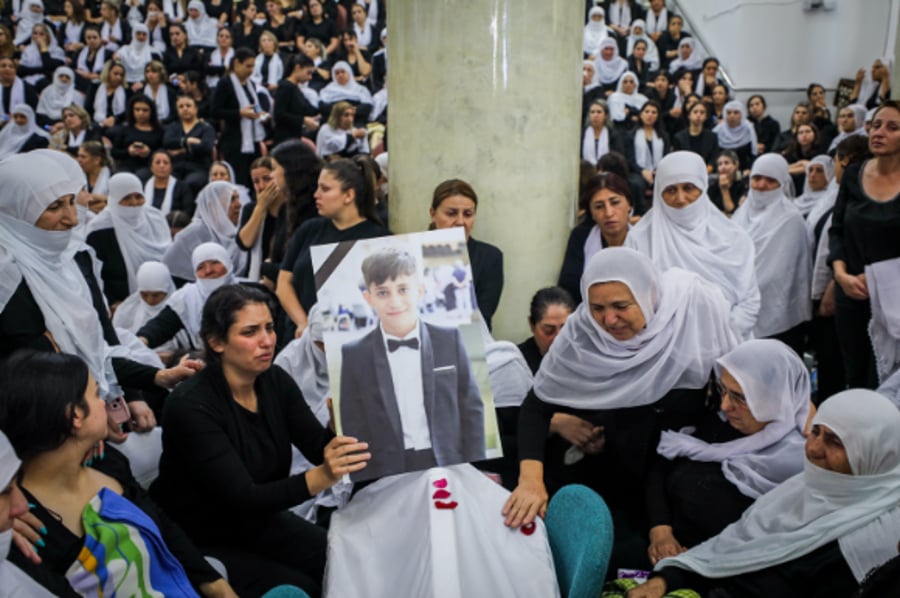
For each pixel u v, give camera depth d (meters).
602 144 7.33
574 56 3.05
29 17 10.16
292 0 10.52
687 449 2.29
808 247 3.96
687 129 7.62
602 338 2.35
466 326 1.93
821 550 1.82
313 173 3.83
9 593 1.49
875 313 3.28
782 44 9.80
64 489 1.73
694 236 3.31
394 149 3.08
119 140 7.06
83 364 1.75
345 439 1.87
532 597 1.73
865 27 9.59
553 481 2.51
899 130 3.22
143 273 3.94
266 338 2.10
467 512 1.78
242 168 7.21
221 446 2.07
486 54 2.87
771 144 8.61
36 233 2.34
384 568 1.75
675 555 2.12
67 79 9.05
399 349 1.91
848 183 3.46
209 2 10.25
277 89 7.33
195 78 8.79
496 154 2.95
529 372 2.72
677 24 10.24
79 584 1.67
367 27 10.00
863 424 1.82
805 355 4.57
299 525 2.29
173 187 5.92
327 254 1.92
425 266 1.93
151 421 2.62
